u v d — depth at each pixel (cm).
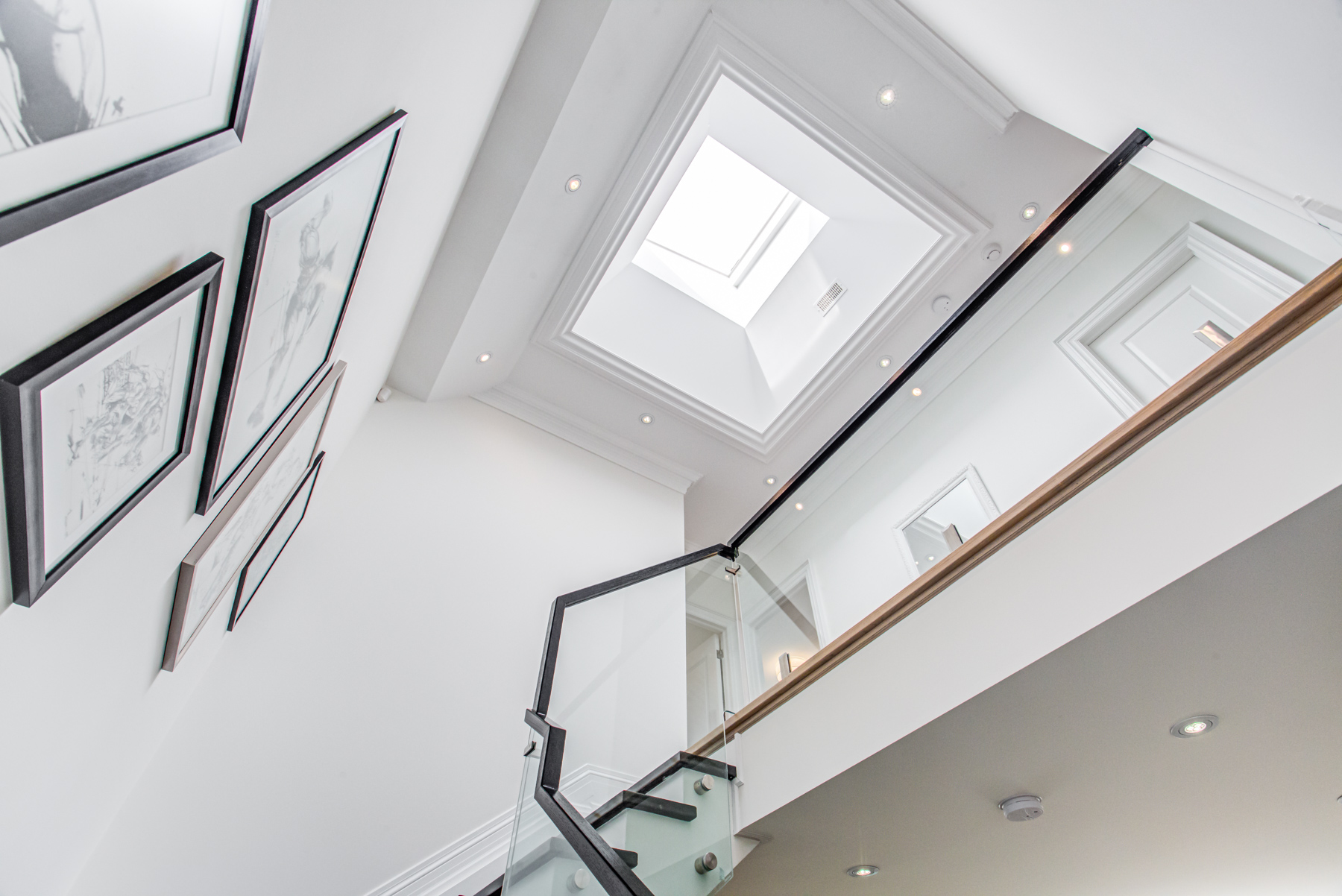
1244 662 176
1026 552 202
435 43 210
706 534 603
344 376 296
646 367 496
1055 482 199
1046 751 206
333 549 339
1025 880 273
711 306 546
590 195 381
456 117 268
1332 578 155
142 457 124
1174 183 237
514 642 358
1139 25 193
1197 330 212
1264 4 135
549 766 225
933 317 455
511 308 416
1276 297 184
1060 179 399
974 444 285
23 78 66
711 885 236
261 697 275
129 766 213
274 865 241
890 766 218
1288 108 151
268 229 141
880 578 284
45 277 83
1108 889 283
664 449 537
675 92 352
